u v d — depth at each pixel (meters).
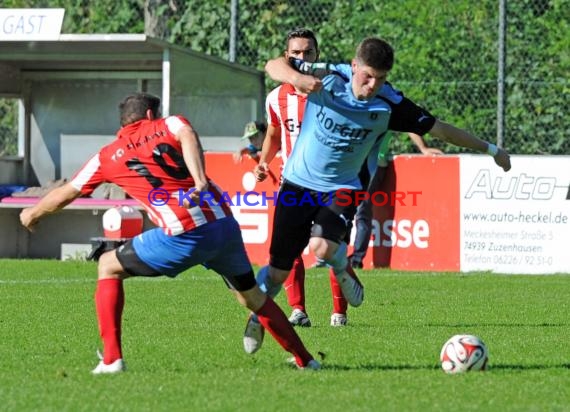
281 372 20.33
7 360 21.92
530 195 42.28
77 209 46.09
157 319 28.72
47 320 28.38
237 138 48.78
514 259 42.47
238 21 51.91
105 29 58.50
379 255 43.97
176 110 46.03
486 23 52.25
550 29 51.53
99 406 17.09
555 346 24.33
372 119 21.33
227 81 48.44
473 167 42.84
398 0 53.62
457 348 20.53
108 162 19.48
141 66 49.38
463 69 52.09
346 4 54.41
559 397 18.08
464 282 38.97
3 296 33.75
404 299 34.03
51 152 50.75
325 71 21.34
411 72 52.53
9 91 50.12
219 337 25.38
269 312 20.50
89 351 23.22
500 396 18.06
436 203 43.19
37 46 45.97
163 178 19.28
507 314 30.59
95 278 39.28
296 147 22.36
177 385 18.80
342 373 20.22
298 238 22.23
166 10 56.25
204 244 19.48
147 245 19.59
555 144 50.50
